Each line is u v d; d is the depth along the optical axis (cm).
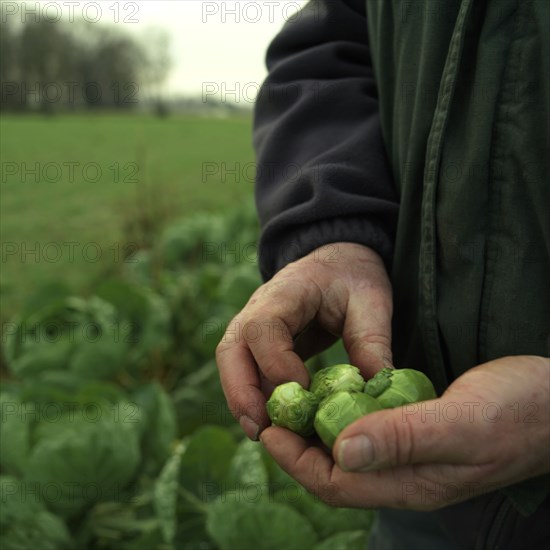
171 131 2317
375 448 69
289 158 117
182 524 172
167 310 279
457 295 94
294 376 92
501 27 84
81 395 208
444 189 92
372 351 94
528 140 82
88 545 198
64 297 280
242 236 402
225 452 173
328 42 124
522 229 86
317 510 159
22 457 188
